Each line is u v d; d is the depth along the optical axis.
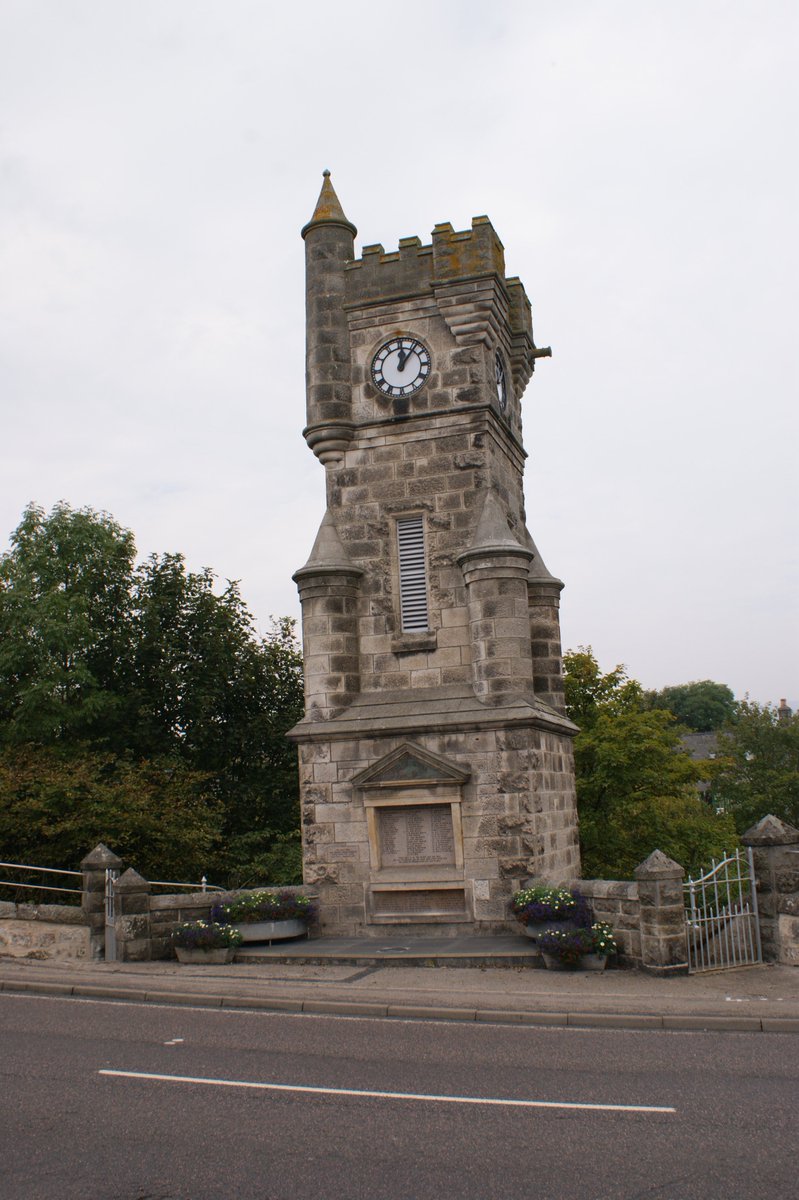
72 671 30.73
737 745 59.38
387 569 20.88
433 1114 9.07
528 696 19.33
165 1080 10.29
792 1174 7.54
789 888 15.93
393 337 21.59
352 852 19.50
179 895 18.34
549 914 16.55
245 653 35.44
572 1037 12.02
